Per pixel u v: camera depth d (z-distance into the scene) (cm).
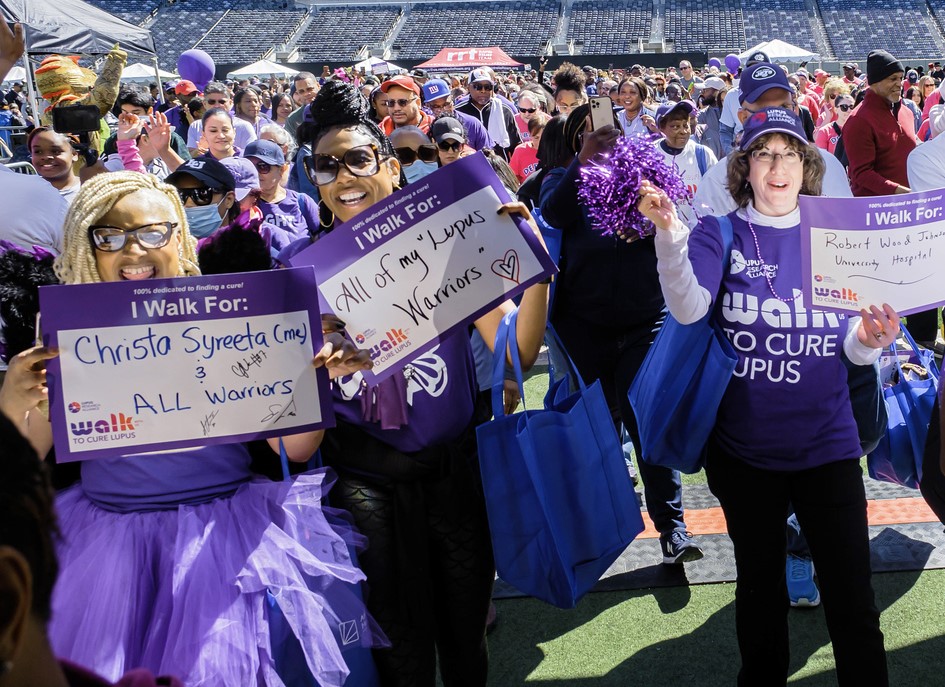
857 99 1141
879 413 283
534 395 597
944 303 250
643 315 373
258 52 4784
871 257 245
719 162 420
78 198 218
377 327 233
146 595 208
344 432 244
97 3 5144
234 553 210
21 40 338
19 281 225
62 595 202
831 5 4950
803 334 253
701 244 259
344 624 223
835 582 253
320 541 222
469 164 234
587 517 246
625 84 792
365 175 249
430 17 5150
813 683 305
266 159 449
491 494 240
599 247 367
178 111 1011
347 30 5019
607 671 317
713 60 2889
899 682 301
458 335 255
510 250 236
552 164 417
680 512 379
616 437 257
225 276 204
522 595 368
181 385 205
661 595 361
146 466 215
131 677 92
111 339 200
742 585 266
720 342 256
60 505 220
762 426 256
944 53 4519
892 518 408
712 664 316
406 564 241
